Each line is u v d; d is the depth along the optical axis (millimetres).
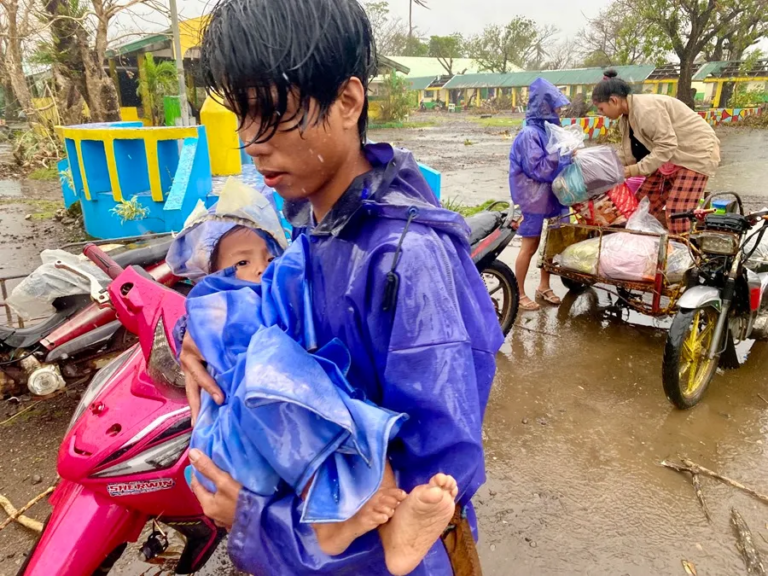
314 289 1002
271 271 1185
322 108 849
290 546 916
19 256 6441
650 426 3385
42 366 3074
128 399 1955
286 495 953
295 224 1109
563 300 5297
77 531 1835
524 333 4637
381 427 848
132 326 2146
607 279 4375
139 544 2531
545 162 4438
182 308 2035
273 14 795
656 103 4770
